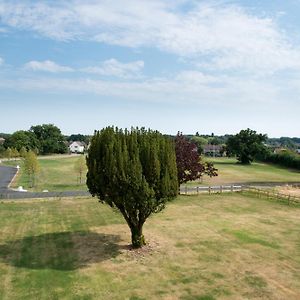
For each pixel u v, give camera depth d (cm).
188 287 2016
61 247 2706
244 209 4106
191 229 3212
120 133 2616
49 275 2177
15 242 2831
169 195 2547
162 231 3138
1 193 5250
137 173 2408
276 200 4672
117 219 3600
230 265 2342
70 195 5028
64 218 3634
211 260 2433
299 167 10731
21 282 2077
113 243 2803
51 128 18700
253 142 12300
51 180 7225
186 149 4912
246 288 2005
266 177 8350
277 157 12188
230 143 12619
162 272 2230
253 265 2344
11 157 13712
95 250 2636
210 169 5247
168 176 2508
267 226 3328
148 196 2420
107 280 2108
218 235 3022
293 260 2436
